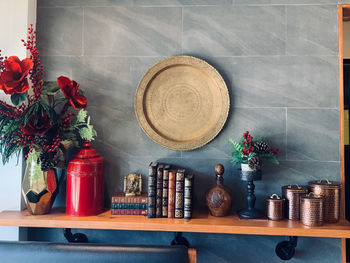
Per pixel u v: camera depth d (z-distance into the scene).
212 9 1.54
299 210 1.31
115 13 1.57
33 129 1.27
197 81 1.53
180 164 1.52
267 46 1.51
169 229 1.24
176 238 1.47
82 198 1.33
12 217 1.31
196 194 1.50
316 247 1.45
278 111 1.50
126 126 1.55
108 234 1.53
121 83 1.56
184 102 1.53
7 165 1.45
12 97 1.26
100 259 1.08
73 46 1.57
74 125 1.37
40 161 1.29
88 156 1.37
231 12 1.53
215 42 1.53
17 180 1.45
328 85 1.48
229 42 1.53
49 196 1.34
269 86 1.50
